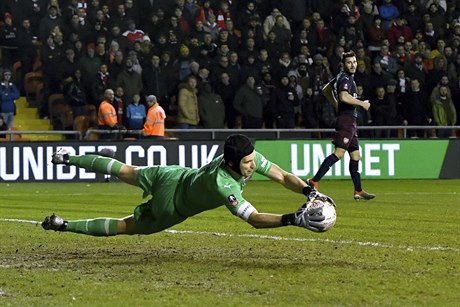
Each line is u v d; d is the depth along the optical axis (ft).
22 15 197.88
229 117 192.65
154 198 62.18
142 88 189.88
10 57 197.26
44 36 192.65
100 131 173.37
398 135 200.34
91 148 171.12
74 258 65.62
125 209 113.09
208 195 59.41
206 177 59.16
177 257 65.87
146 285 53.93
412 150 186.50
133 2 198.18
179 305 47.88
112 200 128.26
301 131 184.65
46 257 66.18
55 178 170.50
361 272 58.39
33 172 169.58
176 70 193.47
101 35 193.06
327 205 55.93
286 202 125.49
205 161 175.73
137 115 180.24
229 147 58.08
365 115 195.31
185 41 196.54
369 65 200.44
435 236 80.53
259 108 190.39
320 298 49.60
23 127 195.21
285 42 201.77
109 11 196.34
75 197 134.10
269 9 215.51
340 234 81.66
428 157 187.32
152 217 62.75
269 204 121.90
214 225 89.30
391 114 195.83
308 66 197.06
